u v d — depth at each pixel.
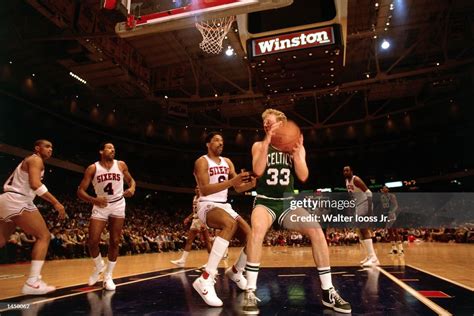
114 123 28.52
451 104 30.23
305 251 14.81
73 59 20.05
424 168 33.59
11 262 10.63
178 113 29.45
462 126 30.36
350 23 22.34
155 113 30.58
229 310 2.82
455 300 2.97
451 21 22.94
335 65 8.18
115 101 27.28
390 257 8.16
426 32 23.02
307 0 7.37
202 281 3.07
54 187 24.45
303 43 7.35
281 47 7.48
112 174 4.39
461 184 31.14
